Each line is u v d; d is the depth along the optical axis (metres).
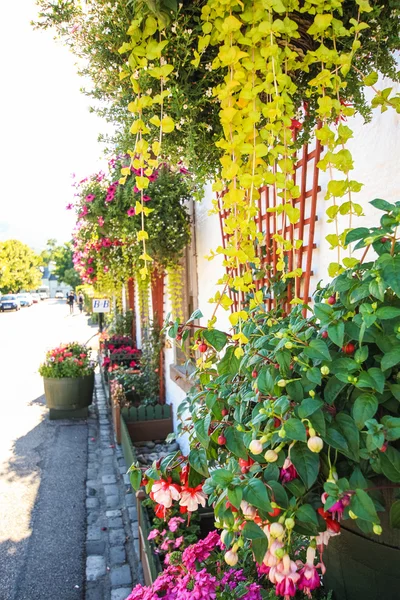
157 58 1.24
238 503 0.94
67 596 3.05
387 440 0.93
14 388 9.84
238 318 1.33
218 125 1.55
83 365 7.38
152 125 1.51
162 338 6.34
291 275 1.56
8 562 3.44
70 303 38.94
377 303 1.02
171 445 5.47
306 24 1.30
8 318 34.44
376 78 1.35
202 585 1.78
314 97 1.51
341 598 1.22
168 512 2.55
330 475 0.97
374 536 1.08
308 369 1.03
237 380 1.36
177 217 4.80
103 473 5.02
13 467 5.27
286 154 1.26
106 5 1.31
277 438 1.02
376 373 0.96
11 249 62.72
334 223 2.15
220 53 1.18
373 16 1.26
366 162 1.94
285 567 0.98
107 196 4.72
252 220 1.27
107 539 3.71
